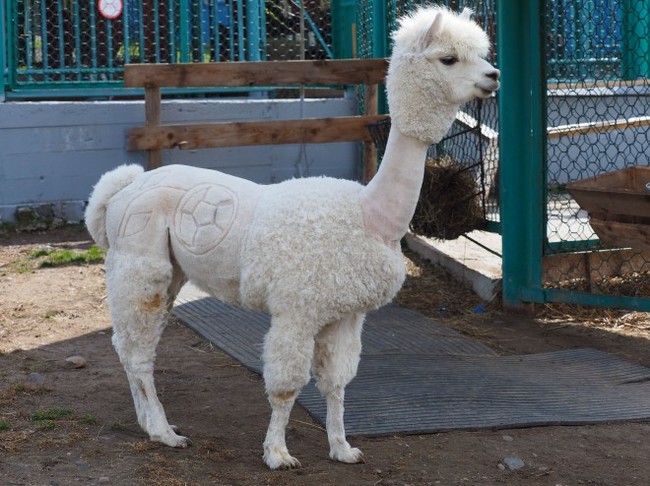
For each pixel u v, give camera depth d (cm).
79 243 825
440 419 557
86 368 608
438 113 499
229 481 504
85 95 888
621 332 672
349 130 850
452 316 696
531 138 681
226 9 923
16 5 866
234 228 511
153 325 525
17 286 728
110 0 872
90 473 507
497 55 691
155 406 529
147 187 524
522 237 692
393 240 506
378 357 626
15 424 545
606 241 649
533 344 655
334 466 518
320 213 502
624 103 873
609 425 561
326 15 985
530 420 559
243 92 958
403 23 506
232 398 578
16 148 855
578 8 846
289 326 502
